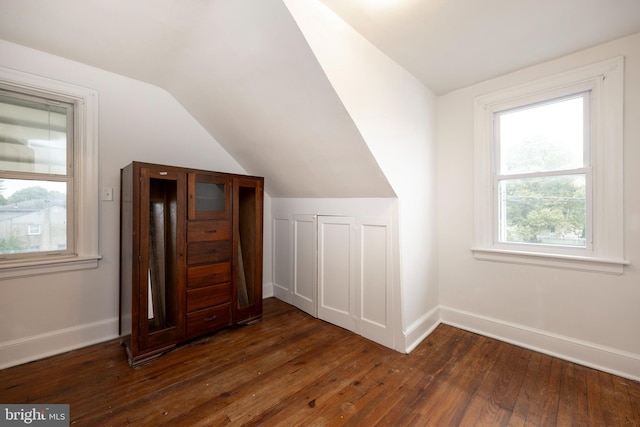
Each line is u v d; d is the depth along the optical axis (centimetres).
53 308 198
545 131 213
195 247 214
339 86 161
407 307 215
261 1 135
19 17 155
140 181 186
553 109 210
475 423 139
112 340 220
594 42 183
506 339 226
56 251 205
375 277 224
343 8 152
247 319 250
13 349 183
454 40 180
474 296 245
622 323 181
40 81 190
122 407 147
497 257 231
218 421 138
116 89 222
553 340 204
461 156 252
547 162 212
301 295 290
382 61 194
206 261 221
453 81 238
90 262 211
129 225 194
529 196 221
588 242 195
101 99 215
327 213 262
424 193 246
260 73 177
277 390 162
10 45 180
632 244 178
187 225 210
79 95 205
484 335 237
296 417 142
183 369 182
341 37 161
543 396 159
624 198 180
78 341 207
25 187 194
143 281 188
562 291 202
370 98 183
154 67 211
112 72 220
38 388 161
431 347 215
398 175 212
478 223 242
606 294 186
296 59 155
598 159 188
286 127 211
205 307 220
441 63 209
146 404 149
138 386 164
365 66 179
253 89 193
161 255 219
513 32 172
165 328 206
